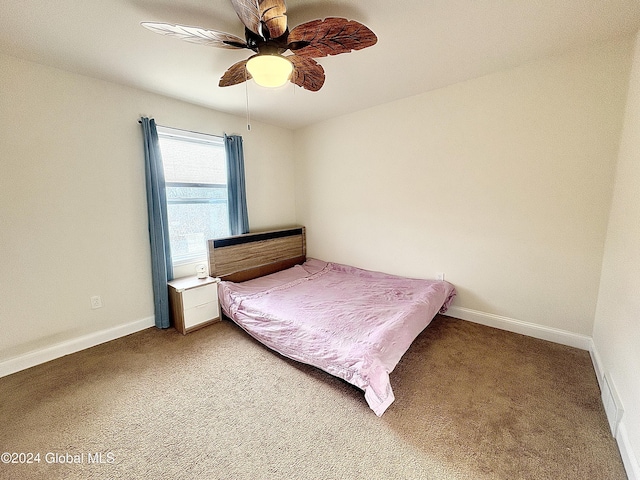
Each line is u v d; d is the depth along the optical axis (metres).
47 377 1.92
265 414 1.58
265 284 3.12
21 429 1.48
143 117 2.51
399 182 3.06
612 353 1.65
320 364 1.83
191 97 2.72
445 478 1.19
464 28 1.69
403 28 1.68
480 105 2.43
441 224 2.81
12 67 1.91
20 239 2.00
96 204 2.34
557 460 1.27
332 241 3.83
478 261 2.62
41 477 1.22
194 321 2.65
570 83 2.03
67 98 2.14
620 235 1.70
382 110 3.06
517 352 2.16
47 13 1.47
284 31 1.38
